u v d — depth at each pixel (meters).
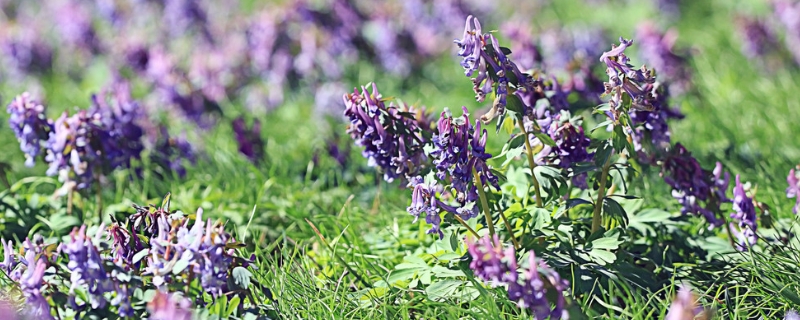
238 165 1.52
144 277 1.13
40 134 1.31
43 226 1.34
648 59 1.71
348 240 1.30
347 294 1.21
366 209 1.43
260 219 1.39
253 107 1.82
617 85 1.16
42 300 1.09
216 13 2.34
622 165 1.18
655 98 1.22
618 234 1.17
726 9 2.54
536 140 1.21
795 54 1.89
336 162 1.52
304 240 1.35
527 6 2.61
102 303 1.09
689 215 1.28
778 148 1.51
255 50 1.85
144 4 2.17
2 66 2.18
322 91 1.73
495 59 1.15
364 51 1.94
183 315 1.06
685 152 1.25
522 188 1.25
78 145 1.31
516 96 1.16
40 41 2.15
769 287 1.18
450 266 1.18
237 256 1.13
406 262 1.22
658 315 1.17
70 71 2.16
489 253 1.08
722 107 1.68
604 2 2.68
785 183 1.40
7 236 1.32
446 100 1.88
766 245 1.26
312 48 1.81
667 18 2.50
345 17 1.88
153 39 2.16
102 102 1.36
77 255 1.08
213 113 1.68
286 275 1.21
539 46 1.83
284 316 1.15
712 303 1.16
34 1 2.60
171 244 1.10
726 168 1.45
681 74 1.69
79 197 1.37
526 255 1.15
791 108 1.65
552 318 1.10
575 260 1.16
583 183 1.21
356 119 1.17
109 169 1.33
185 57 2.13
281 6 1.88
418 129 1.20
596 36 2.01
